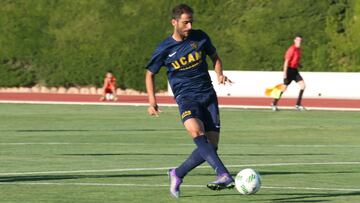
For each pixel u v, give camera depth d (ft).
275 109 229.66
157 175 101.76
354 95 279.69
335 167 111.24
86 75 325.83
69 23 332.60
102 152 129.49
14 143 143.33
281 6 315.58
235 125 183.62
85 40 327.88
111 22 326.65
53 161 116.67
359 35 304.30
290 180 97.66
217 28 317.42
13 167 109.50
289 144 144.56
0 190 88.53
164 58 84.02
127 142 146.20
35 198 83.15
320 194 86.33
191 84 83.35
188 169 81.61
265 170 107.65
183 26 82.74
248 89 286.25
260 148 137.80
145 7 324.60
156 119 199.62
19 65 335.26
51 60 331.98
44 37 334.03
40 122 189.47
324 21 310.86
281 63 307.58
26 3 337.52
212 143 84.33
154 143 144.66
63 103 262.67
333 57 305.32
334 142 148.56
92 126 179.42
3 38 336.08
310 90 282.36
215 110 83.66
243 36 313.12
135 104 258.78
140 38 321.32
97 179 97.71
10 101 271.28
